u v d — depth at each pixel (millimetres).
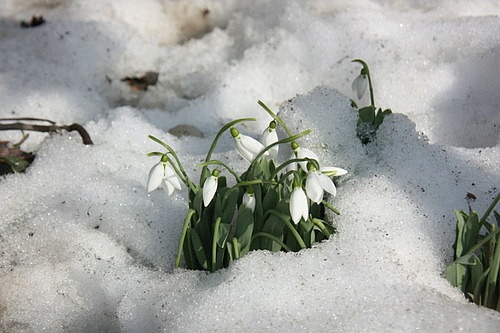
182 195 1180
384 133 1188
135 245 1144
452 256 1075
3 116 1331
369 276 1033
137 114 1313
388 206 1103
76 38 1452
